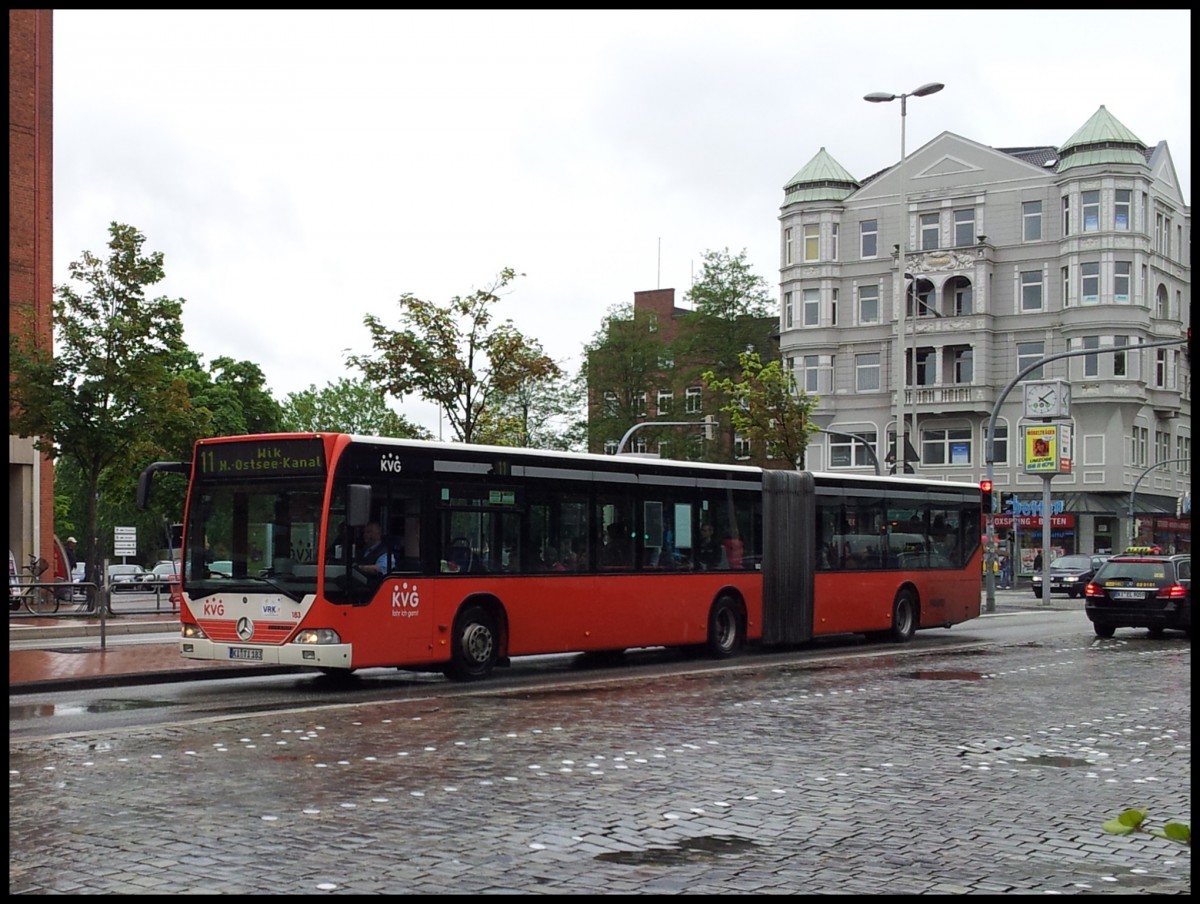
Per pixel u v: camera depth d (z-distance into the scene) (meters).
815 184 69.75
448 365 32.31
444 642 16.98
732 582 21.75
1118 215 61.97
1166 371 64.75
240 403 69.19
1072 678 17.84
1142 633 28.03
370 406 75.81
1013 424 64.50
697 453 73.50
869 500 24.92
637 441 77.69
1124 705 14.89
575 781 9.79
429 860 7.32
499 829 8.14
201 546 16.45
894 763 10.84
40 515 39.69
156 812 8.48
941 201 66.31
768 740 11.96
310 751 10.97
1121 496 62.00
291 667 19.22
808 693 15.76
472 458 17.56
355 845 7.64
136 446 32.50
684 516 21.00
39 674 16.91
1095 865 7.46
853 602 24.28
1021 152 69.50
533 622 18.27
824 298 69.06
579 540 19.11
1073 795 9.57
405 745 11.34
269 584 15.87
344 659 15.68
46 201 39.81
